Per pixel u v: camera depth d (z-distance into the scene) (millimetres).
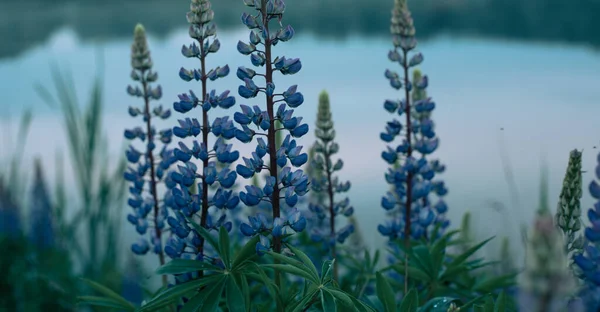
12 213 3320
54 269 3105
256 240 2232
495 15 9102
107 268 3094
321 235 2508
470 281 2486
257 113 2240
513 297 2367
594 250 2070
